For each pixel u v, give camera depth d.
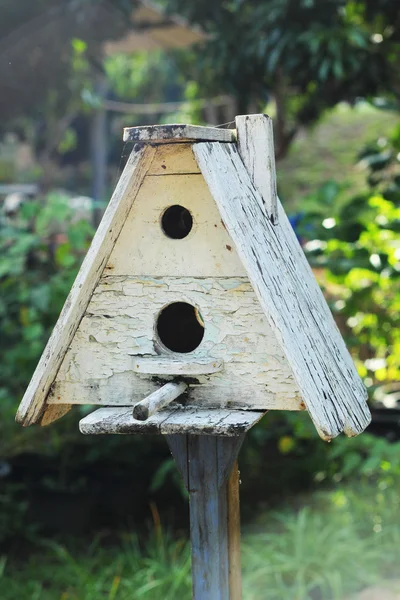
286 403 2.97
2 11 9.14
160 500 7.68
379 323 7.58
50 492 7.39
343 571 6.03
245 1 8.41
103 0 9.02
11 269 6.88
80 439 7.25
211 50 8.78
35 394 3.08
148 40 11.60
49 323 7.10
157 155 3.04
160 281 3.10
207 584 3.41
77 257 7.39
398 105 8.11
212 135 3.03
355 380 3.47
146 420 2.88
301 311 3.14
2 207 8.08
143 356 3.12
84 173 23.08
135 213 3.10
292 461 7.65
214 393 3.04
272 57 7.73
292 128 9.77
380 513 6.65
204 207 3.04
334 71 7.52
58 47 9.87
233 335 3.02
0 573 6.20
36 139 18.72
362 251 6.84
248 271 2.85
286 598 5.68
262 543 6.45
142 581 5.97
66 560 6.52
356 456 6.37
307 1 7.27
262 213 3.19
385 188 8.15
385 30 8.23
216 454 3.36
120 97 22.03
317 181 16.66
